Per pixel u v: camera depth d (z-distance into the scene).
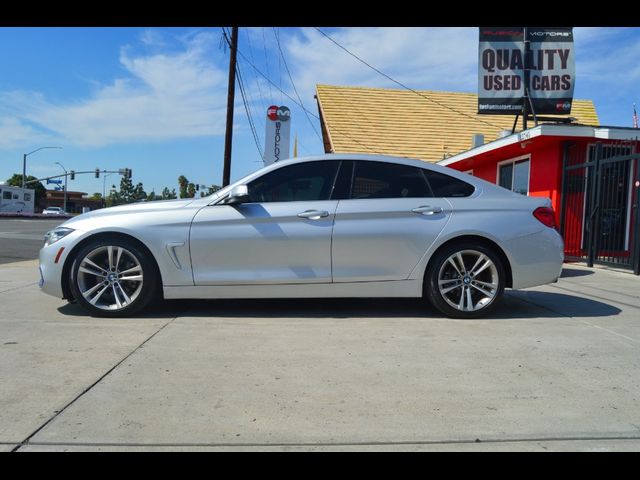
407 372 3.59
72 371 3.54
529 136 10.22
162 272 4.90
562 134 9.77
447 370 3.63
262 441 2.65
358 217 4.96
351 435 2.72
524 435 2.73
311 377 3.48
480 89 12.07
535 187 11.55
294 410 2.99
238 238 4.89
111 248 4.91
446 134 18.80
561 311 5.48
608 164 9.50
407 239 4.95
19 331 4.48
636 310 5.55
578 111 19.73
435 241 4.96
